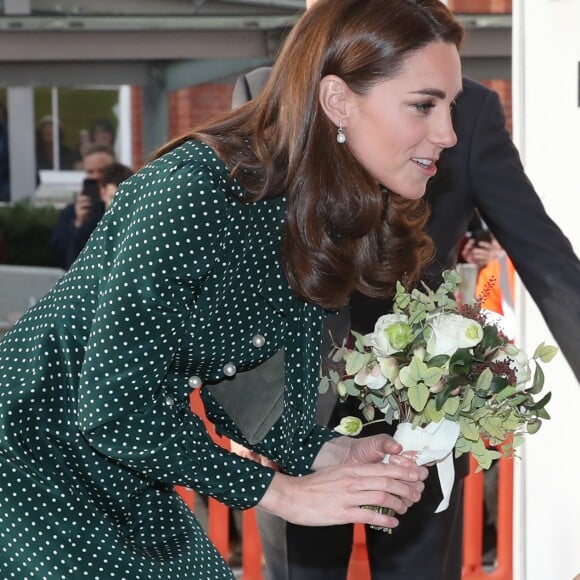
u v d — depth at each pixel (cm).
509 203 357
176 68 1035
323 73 261
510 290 604
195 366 278
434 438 284
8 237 1334
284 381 293
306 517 271
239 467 271
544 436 430
